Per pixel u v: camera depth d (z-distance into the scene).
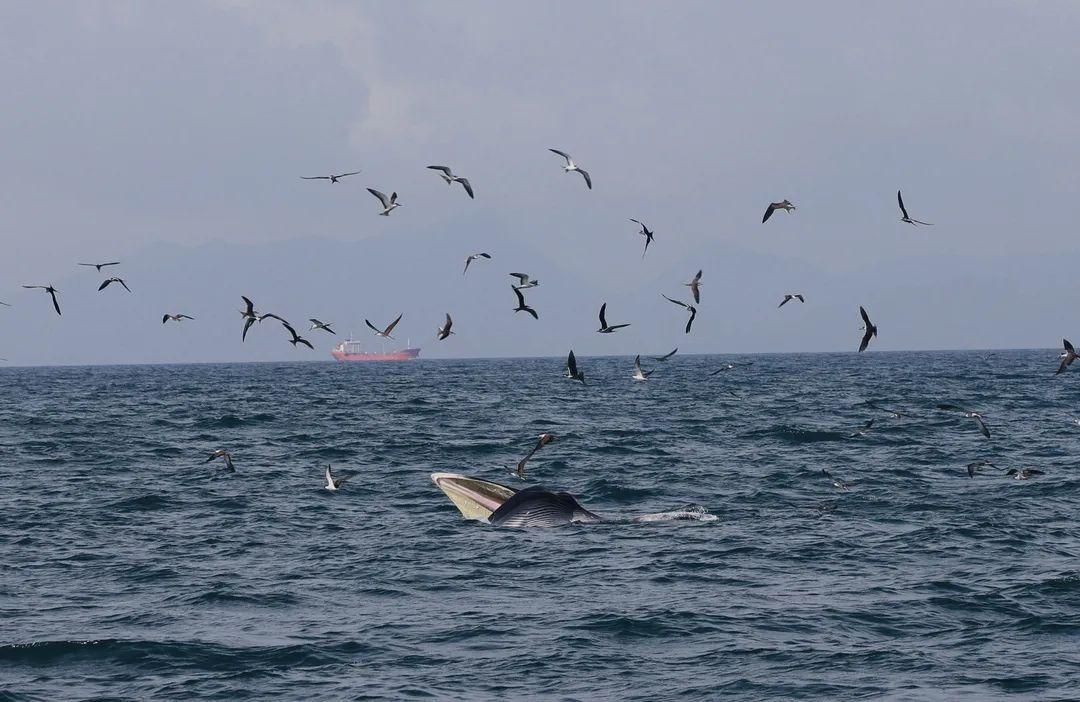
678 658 69.88
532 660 69.62
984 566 95.38
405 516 127.62
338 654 71.06
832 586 88.75
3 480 163.25
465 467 178.00
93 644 72.75
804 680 65.19
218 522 123.94
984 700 61.50
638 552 103.88
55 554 105.06
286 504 137.62
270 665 68.75
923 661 68.56
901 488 144.75
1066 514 122.56
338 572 96.25
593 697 62.72
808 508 129.62
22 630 76.81
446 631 76.38
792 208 104.69
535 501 121.44
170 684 65.31
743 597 85.31
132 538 113.88
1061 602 82.12
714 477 159.12
